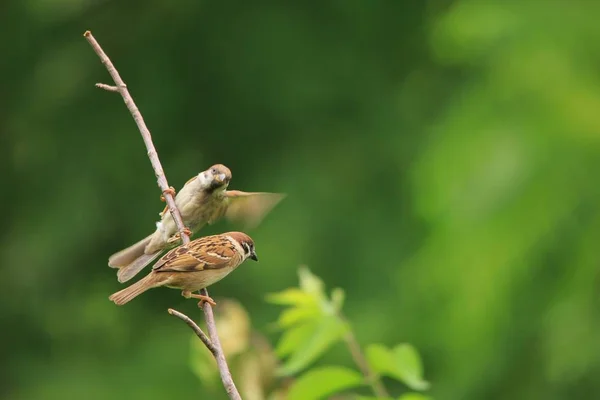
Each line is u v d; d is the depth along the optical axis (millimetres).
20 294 17688
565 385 11922
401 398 5926
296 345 6020
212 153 18203
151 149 6621
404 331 13953
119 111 18344
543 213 11797
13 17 18750
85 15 18766
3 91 18766
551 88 12344
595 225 11680
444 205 12305
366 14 18703
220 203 7543
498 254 11898
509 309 11969
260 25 18453
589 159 11844
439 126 13602
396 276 16172
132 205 17891
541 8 13148
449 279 12211
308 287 6195
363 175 17531
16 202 18188
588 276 11703
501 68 12836
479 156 12250
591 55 12648
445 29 13930
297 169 17516
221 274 6836
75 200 17688
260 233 16984
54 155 18156
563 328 11781
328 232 16953
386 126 17953
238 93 18250
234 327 6750
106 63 6543
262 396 6691
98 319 17562
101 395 16375
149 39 18594
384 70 18547
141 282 6656
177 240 7168
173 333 17141
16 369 17219
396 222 17047
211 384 6809
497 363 12172
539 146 11969
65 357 17375
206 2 18609
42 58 18703
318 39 18562
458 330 12211
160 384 16250
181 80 18391
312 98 18141
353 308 16047
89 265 17719
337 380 5973
